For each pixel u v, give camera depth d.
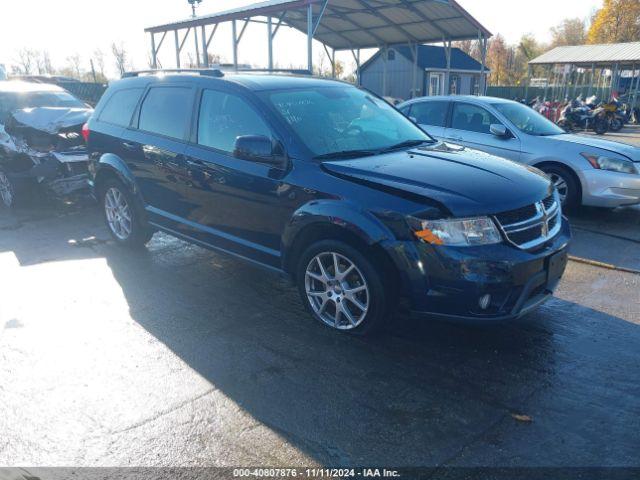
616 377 3.44
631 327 4.15
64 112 8.02
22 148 7.57
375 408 3.12
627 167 6.98
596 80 34.91
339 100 4.83
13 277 5.28
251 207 4.35
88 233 6.82
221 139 4.62
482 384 3.36
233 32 15.88
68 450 2.81
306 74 5.83
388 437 2.87
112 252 6.02
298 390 3.32
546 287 3.79
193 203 4.91
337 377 3.46
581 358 3.68
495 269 3.35
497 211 3.43
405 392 3.28
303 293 4.15
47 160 7.46
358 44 21.31
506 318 3.45
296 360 3.67
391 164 3.96
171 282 5.11
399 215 3.46
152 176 5.30
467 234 3.36
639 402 3.17
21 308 4.56
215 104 4.73
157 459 2.74
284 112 4.34
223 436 2.91
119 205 6.02
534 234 3.65
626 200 7.03
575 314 4.39
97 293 4.86
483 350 3.79
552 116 23.78
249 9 14.73
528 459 2.70
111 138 5.77
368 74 30.95
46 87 9.30
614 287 4.96
